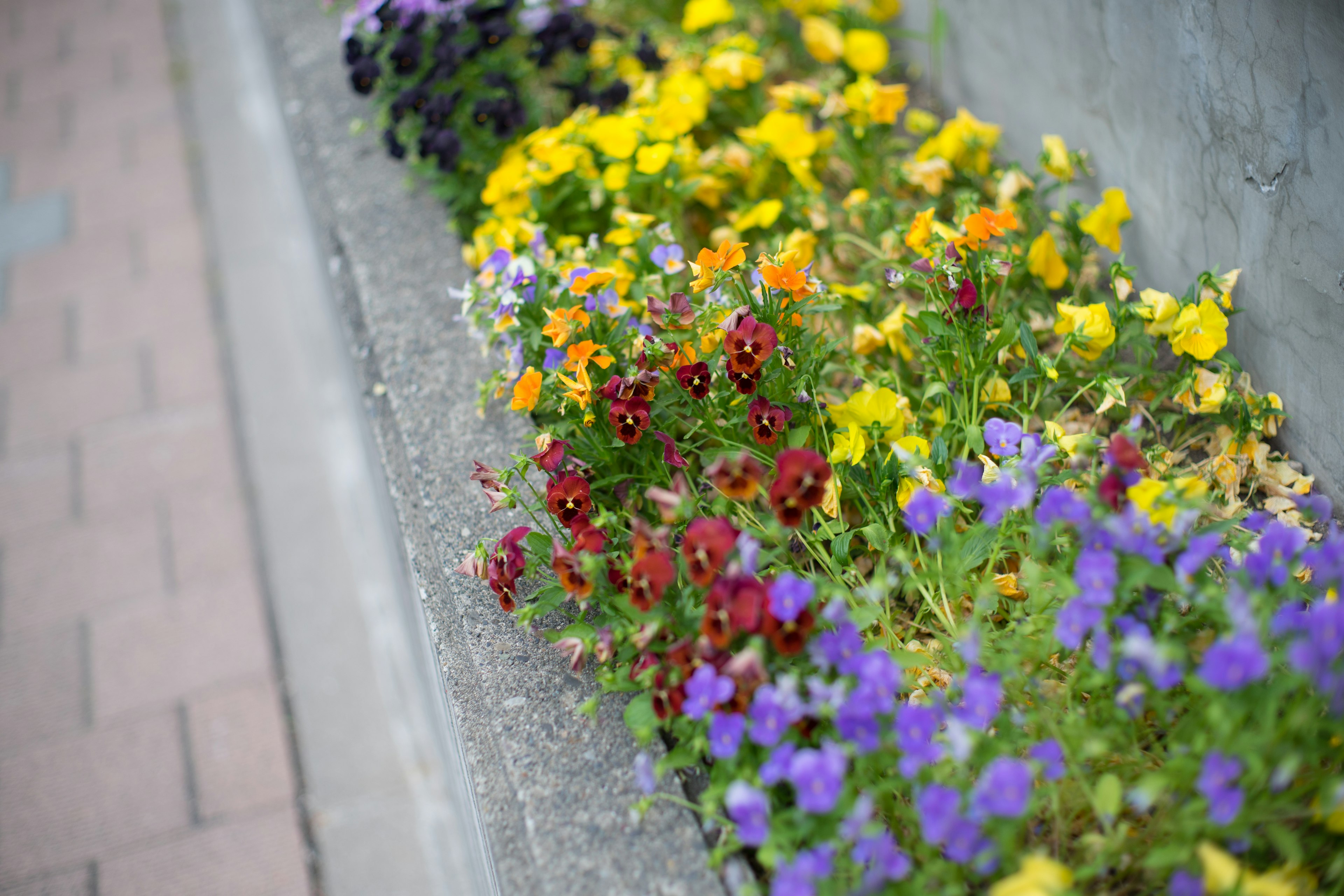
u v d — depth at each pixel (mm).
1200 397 1880
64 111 3605
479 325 1976
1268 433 1897
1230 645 1594
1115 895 1681
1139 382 1920
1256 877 1623
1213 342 1859
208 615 2234
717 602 1671
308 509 2332
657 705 1699
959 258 1890
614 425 1836
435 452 1973
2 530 2334
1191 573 1655
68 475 2393
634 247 2020
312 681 2168
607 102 2232
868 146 2211
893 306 2066
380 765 2100
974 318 1876
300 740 2123
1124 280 1895
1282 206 1838
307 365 2553
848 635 1672
